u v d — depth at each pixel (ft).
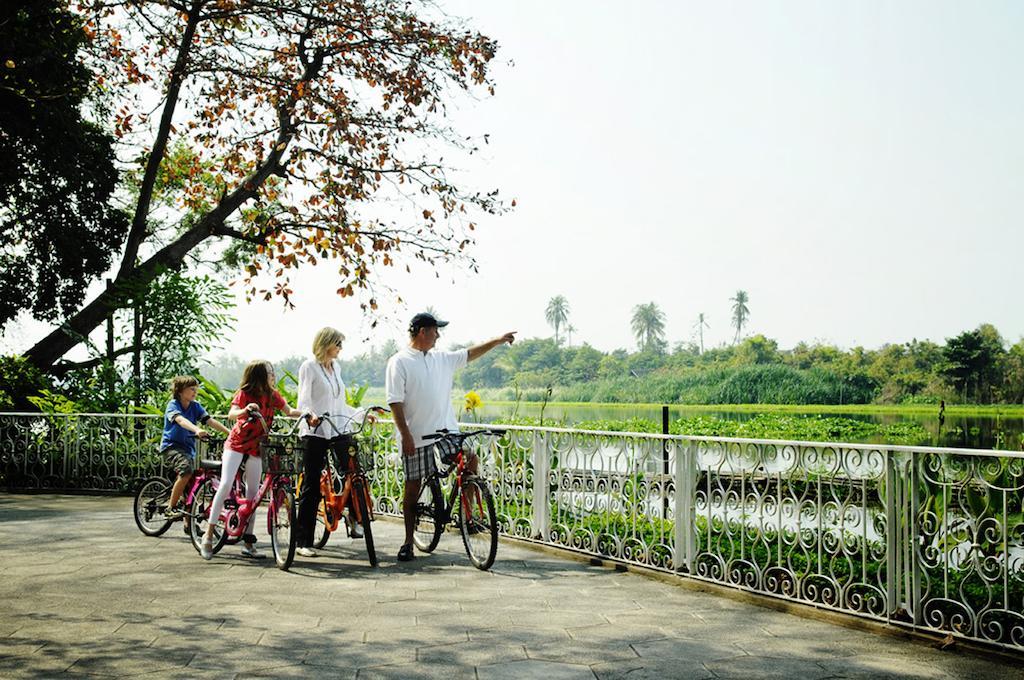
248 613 18.81
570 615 18.80
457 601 20.03
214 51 60.18
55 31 56.75
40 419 44.16
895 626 17.35
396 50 59.93
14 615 18.60
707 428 73.82
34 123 58.13
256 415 24.36
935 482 16.88
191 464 27.45
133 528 30.68
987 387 226.17
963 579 16.55
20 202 62.13
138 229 61.41
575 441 25.88
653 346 446.60
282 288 61.57
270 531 24.27
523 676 14.79
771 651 16.25
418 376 24.68
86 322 59.93
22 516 34.04
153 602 19.80
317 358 24.95
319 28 60.59
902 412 205.36
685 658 15.81
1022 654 15.53
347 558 25.22
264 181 63.21
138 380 53.57
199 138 62.44
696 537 21.90
